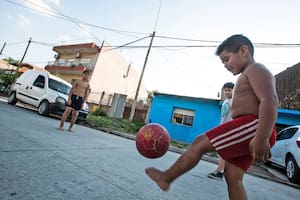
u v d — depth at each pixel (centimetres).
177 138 1159
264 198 260
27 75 847
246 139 104
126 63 2281
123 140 596
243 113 112
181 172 105
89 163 231
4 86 1886
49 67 2080
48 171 178
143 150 125
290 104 1141
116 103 1452
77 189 155
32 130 354
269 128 92
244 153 107
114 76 2122
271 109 94
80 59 2006
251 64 117
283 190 355
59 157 228
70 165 208
